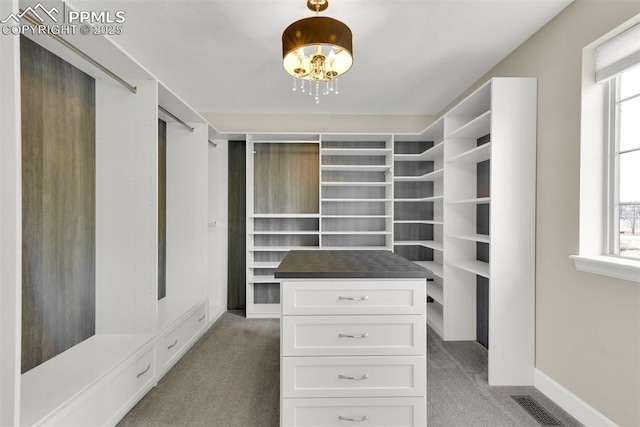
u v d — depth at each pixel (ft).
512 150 7.43
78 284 7.20
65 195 6.89
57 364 6.17
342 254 7.78
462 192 10.24
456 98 11.71
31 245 6.10
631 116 5.80
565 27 6.56
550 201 7.00
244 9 6.57
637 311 5.19
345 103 12.30
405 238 13.61
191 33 7.47
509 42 7.89
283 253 13.85
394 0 6.27
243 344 10.07
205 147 11.37
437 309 12.58
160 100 8.93
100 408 5.69
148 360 7.34
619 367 5.48
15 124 3.98
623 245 5.93
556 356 6.85
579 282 6.26
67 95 6.94
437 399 6.97
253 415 6.43
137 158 7.73
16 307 3.99
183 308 9.82
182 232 11.43
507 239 7.47
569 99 6.48
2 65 3.97
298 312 5.39
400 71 9.50
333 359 5.39
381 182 12.94
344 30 5.55
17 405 4.02
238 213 13.73
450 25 7.13
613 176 6.07
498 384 7.53
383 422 5.41
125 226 7.73
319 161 13.12
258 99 11.86
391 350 5.40
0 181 3.95
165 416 6.40
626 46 5.49
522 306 7.49
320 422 5.40
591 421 5.94
